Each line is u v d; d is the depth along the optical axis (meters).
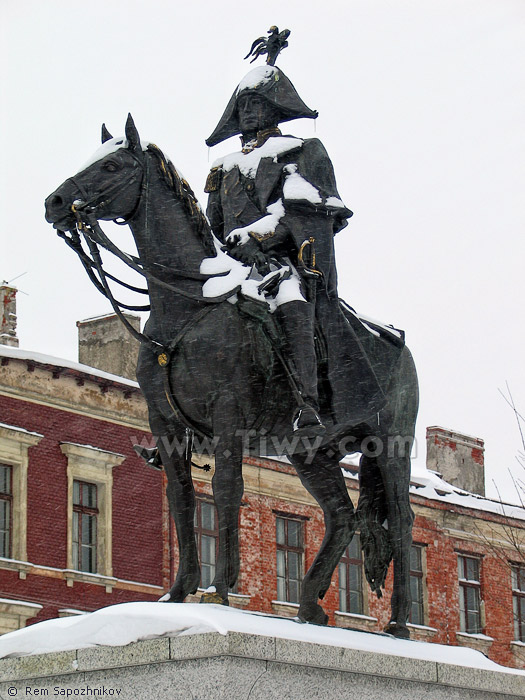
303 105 13.34
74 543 35.16
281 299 12.17
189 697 9.93
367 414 12.73
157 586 36.19
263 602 37.72
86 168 12.00
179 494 12.05
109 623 10.41
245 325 11.91
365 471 13.48
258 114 13.27
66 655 10.45
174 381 11.85
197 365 11.75
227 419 11.67
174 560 36.66
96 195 11.90
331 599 38.94
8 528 34.09
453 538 43.66
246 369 11.81
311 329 12.20
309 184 12.73
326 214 12.77
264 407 12.04
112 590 35.28
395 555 13.23
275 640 10.10
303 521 39.28
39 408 35.09
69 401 35.69
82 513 35.50
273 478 38.84
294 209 12.66
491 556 44.53
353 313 13.38
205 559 35.78
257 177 12.88
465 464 47.66
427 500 43.06
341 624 38.84
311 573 13.05
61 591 34.34
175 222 12.16
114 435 36.41
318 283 12.63
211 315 11.88
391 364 13.50
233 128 13.49
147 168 12.13
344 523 13.21
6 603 33.03
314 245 12.56
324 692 10.42
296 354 12.05
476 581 44.06
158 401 12.03
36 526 34.41
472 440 48.16
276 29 13.77
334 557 13.11
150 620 10.24
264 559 38.09
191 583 11.94
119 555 35.72
